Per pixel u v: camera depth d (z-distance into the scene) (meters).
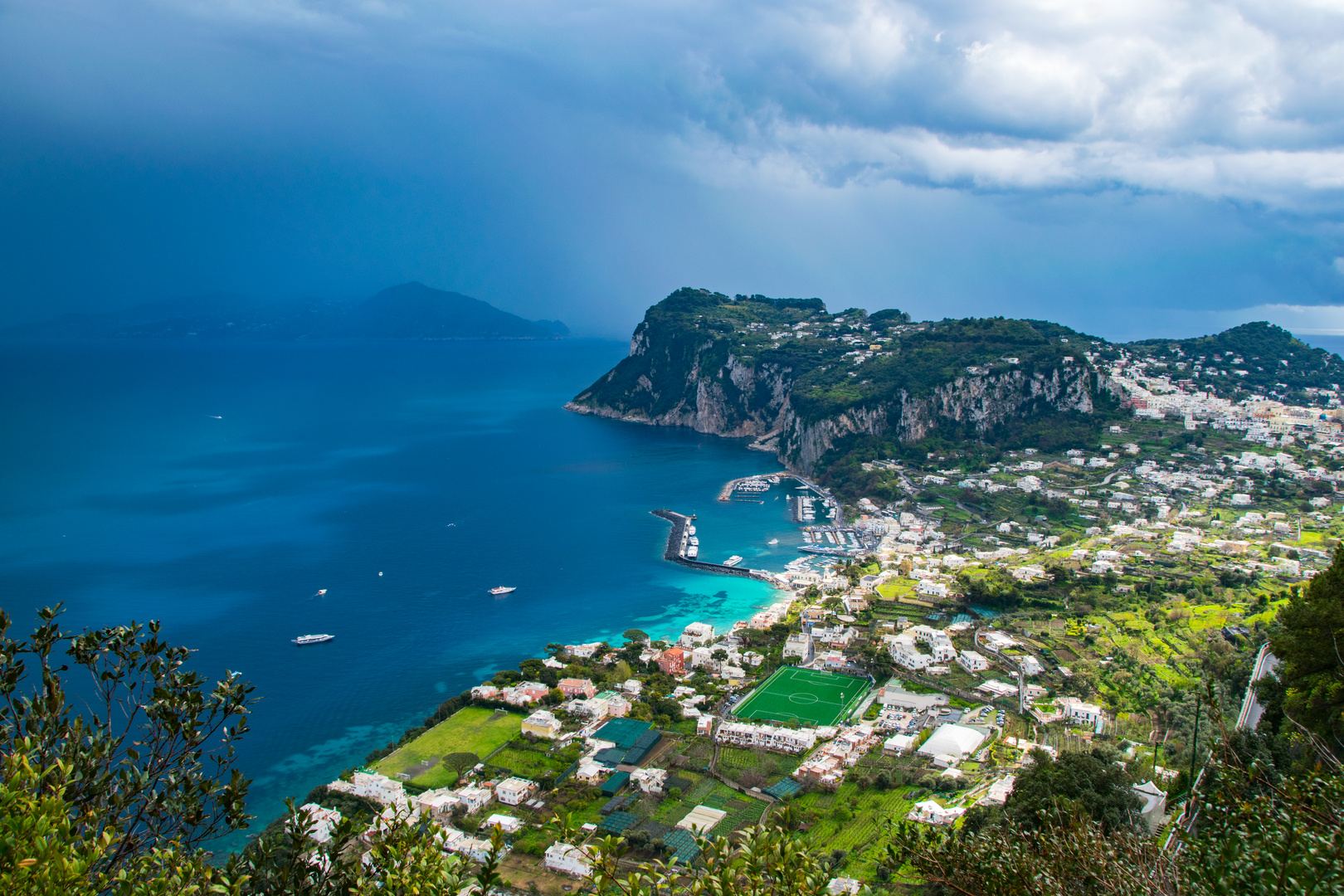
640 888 30.73
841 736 143.50
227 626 199.62
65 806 28.12
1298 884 32.12
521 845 112.75
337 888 32.88
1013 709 151.38
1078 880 40.41
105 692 35.28
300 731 151.62
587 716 151.25
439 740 143.75
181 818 34.69
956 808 114.12
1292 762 71.25
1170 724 135.00
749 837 30.44
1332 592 92.00
